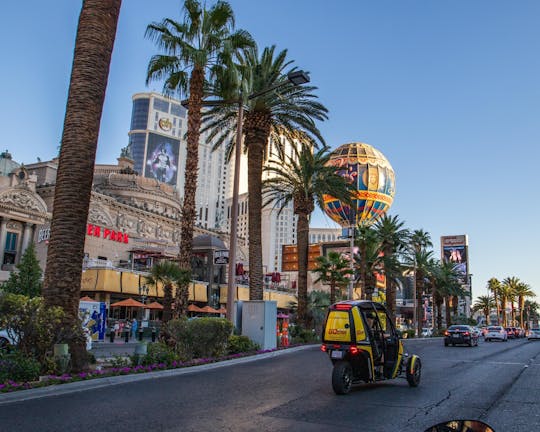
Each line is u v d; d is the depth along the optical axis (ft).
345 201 126.21
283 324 100.12
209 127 103.86
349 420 27.35
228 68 70.95
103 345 93.56
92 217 179.63
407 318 369.71
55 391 36.04
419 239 223.92
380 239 172.24
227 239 282.36
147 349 54.13
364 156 230.68
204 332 61.57
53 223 45.19
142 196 259.39
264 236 529.45
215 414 28.48
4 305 40.45
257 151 97.96
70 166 45.83
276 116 103.24
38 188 185.88
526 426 26.84
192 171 70.33
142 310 158.40
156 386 39.99
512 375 51.42
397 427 25.82
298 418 27.68
